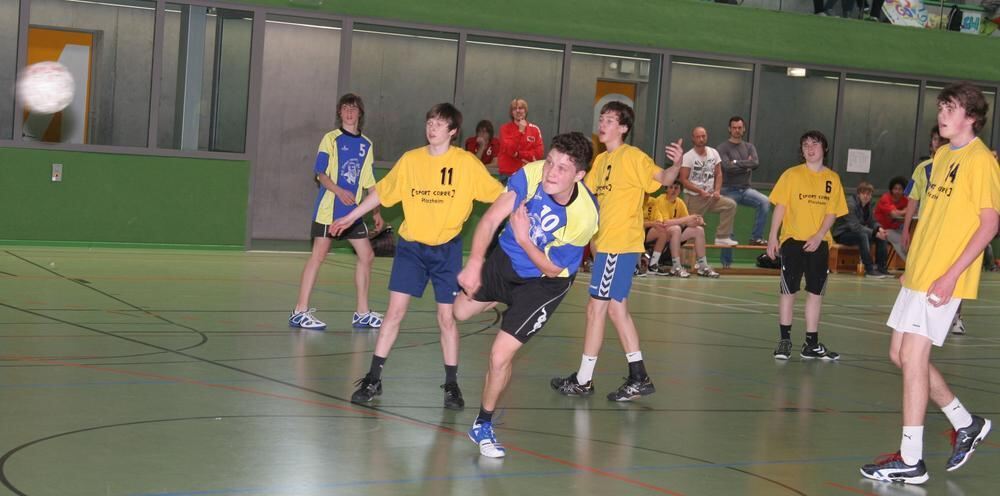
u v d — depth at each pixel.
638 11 17.23
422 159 6.27
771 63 18.23
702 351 9.09
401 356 7.97
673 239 15.28
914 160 19.67
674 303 12.34
